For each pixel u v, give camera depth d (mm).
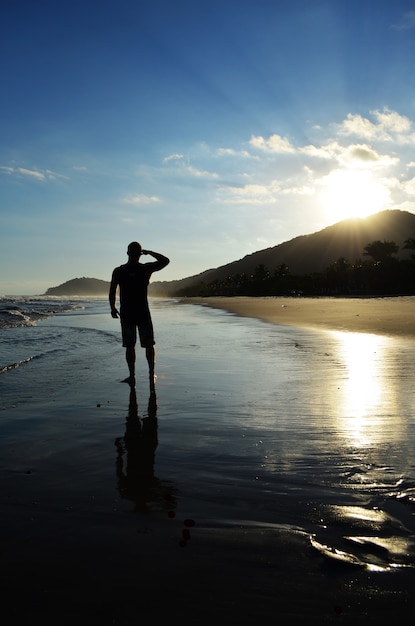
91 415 5383
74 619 1977
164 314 31578
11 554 2471
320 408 5551
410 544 2568
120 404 5883
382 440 4371
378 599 2100
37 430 4812
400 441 4340
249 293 191125
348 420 5039
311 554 2473
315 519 2867
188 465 3811
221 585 2207
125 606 2059
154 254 7824
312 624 1950
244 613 2016
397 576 2271
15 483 3451
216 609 2041
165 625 1944
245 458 3953
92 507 3045
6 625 1933
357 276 150250
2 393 6527
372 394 6223
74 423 5066
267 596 2127
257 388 6707
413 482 3418
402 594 2133
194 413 5414
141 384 7117
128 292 7457
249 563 2389
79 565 2369
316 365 8680
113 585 2205
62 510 3000
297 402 5855
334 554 2467
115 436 4598
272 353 10461
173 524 2807
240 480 3492
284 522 2832
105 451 4168
